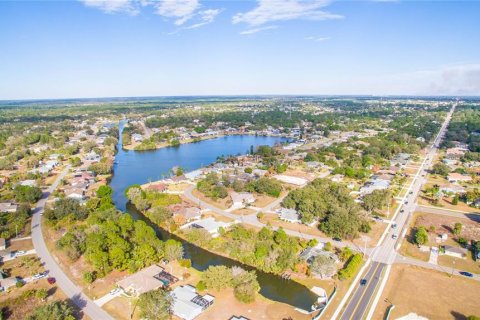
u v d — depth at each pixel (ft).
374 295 373.20
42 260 444.14
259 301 361.10
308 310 350.23
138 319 329.72
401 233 532.32
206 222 552.00
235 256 455.63
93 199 631.15
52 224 552.00
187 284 390.42
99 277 399.44
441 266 434.71
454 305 356.38
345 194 630.74
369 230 531.91
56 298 362.94
